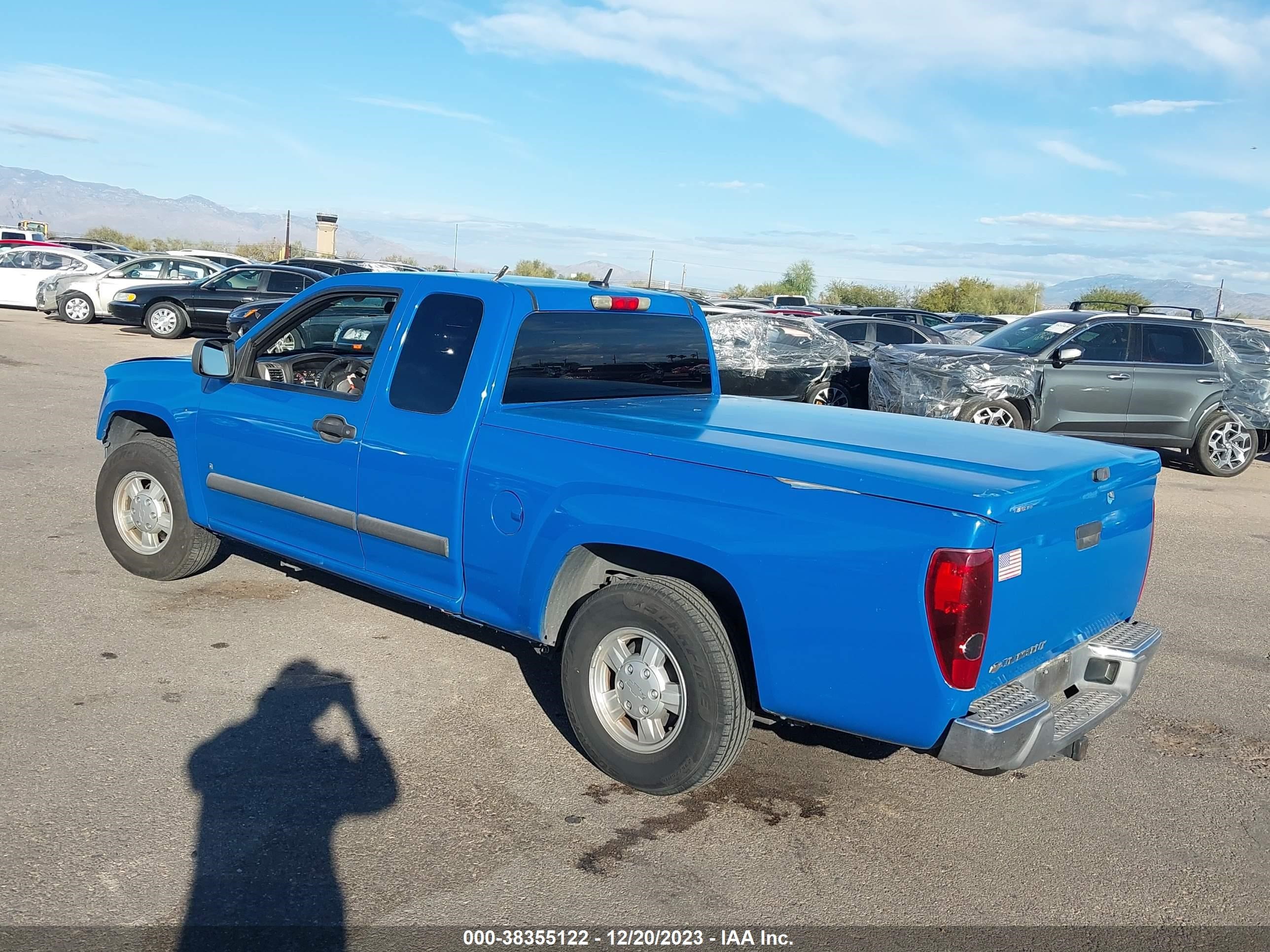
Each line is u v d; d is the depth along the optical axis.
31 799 3.56
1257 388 12.03
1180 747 4.59
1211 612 6.65
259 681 4.70
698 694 3.62
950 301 51.12
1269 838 3.80
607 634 3.88
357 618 5.61
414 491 4.41
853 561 3.24
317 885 3.17
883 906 3.24
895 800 3.97
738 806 3.85
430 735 4.27
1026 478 3.28
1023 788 4.12
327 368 5.22
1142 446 12.29
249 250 65.44
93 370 15.09
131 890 3.09
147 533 5.92
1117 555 3.85
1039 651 3.50
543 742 4.27
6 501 7.56
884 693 3.24
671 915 3.13
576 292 4.58
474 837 3.51
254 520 5.28
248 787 3.75
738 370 13.39
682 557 3.62
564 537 3.90
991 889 3.38
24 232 39.09
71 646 4.96
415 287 4.62
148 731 4.13
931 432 4.24
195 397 5.46
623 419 4.14
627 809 3.76
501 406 4.25
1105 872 3.52
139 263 22.94
